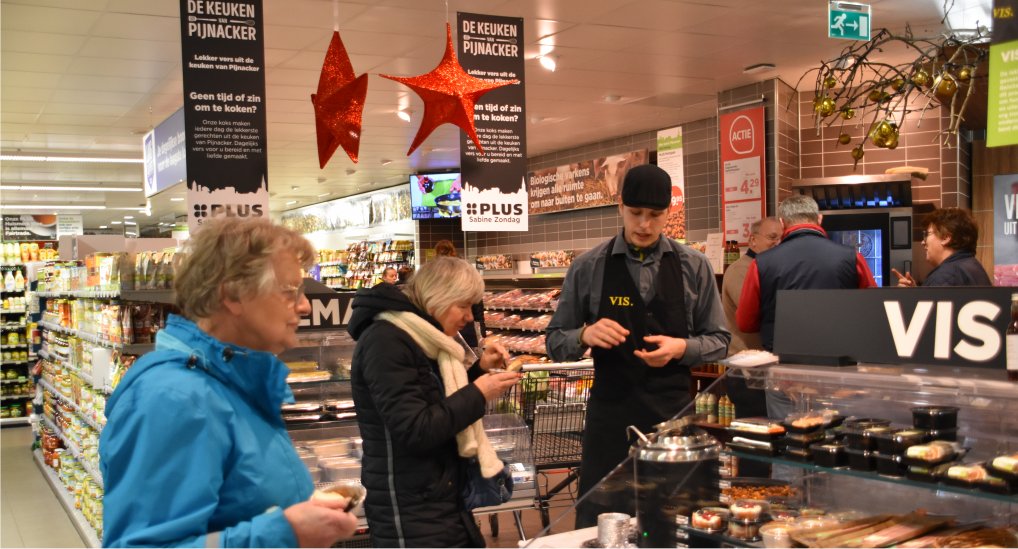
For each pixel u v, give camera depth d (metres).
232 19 5.04
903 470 1.82
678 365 3.02
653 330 3.01
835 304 2.15
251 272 1.51
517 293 10.38
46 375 8.82
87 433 6.25
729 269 5.54
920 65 4.33
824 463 1.93
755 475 2.11
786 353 2.22
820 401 2.08
